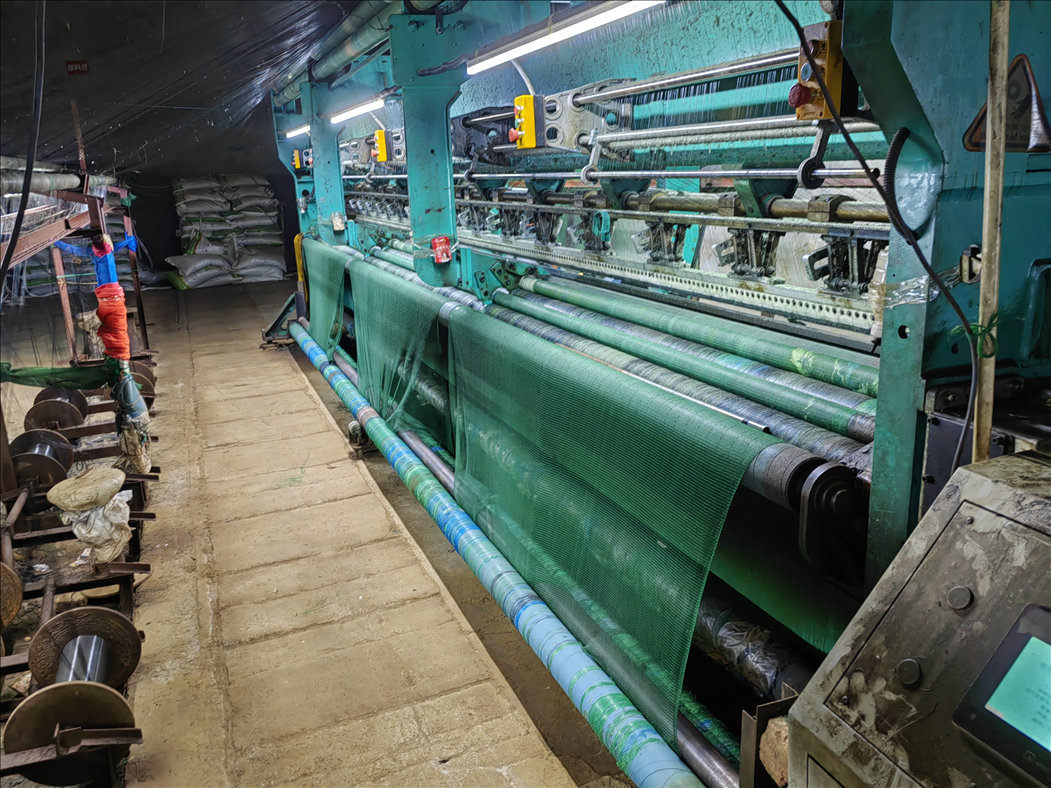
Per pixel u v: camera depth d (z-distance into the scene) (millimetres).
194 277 12875
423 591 3545
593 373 2664
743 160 3018
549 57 4488
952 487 1240
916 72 1337
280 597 3516
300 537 4086
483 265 4824
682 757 2117
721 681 2729
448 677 2938
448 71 4438
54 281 7426
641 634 2287
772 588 2230
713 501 2012
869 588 1755
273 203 13656
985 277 1314
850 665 1240
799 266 3506
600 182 3502
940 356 1537
